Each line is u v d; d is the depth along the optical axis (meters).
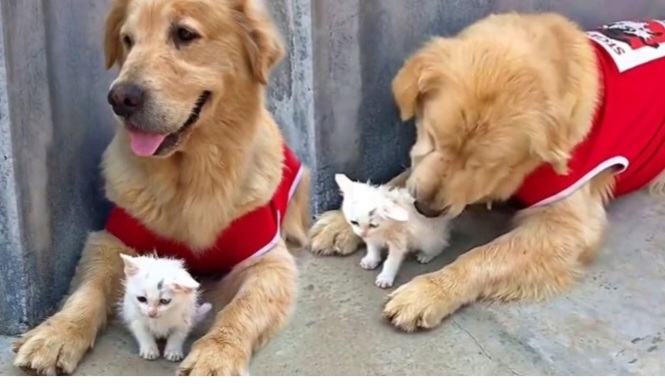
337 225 1.35
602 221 1.34
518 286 1.25
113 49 1.15
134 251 1.21
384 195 1.26
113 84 1.05
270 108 1.39
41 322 1.17
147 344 1.10
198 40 1.08
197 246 1.20
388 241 1.25
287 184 1.28
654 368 1.12
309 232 1.36
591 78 1.29
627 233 1.39
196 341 1.11
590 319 1.20
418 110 1.27
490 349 1.15
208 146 1.14
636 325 1.19
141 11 1.07
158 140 1.08
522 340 1.16
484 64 1.21
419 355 1.14
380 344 1.15
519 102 1.18
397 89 1.28
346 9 1.31
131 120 1.05
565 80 1.25
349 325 1.19
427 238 1.28
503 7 1.48
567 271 1.27
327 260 1.33
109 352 1.12
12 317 1.15
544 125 1.20
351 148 1.41
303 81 1.33
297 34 1.30
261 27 1.13
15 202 1.09
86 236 1.25
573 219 1.29
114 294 1.18
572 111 1.25
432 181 1.20
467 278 1.21
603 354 1.14
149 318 1.07
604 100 1.31
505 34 1.27
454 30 1.45
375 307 1.22
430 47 1.28
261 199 1.20
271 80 1.36
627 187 1.45
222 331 1.10
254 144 1.19
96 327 1.12
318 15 1.29
